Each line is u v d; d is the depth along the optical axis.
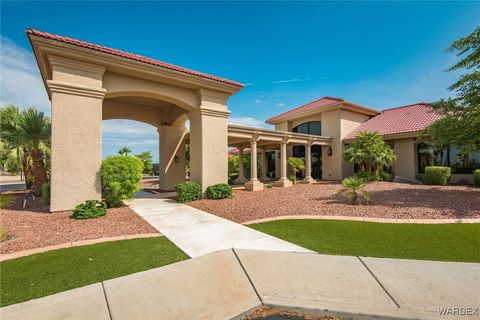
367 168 19.95
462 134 10.59
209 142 13.55
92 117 10.00
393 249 5.30
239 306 3.36
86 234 6.63
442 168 16.09
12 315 3.14
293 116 25.84
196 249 5.53
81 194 9.70
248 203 11.48
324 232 6.70
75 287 3.86
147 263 4.75
